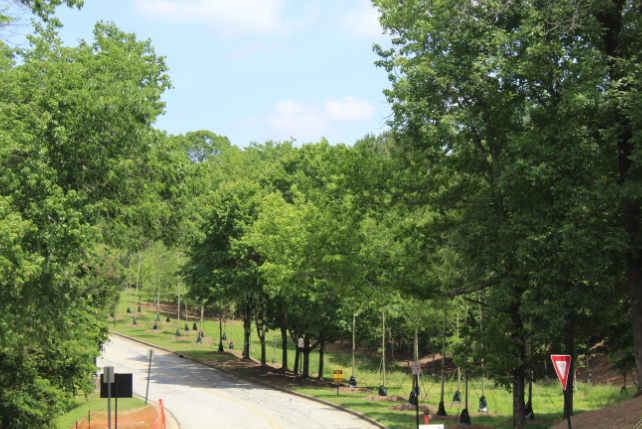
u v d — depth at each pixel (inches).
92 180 664.4
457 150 880.3
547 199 756.0
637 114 679.1
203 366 1873.8
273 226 1387.8
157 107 1044.5
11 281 540.7
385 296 1071.0
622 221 816.9
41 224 593.9
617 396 1342.3
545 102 779.4
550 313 741.3
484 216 829.2
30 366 838.5
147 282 2896.2
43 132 601.6
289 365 2209.6
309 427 920.9
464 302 1293.1
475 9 805.2
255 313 2124.8
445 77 789.2
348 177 973.8
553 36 768.9
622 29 810.8
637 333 787.4
